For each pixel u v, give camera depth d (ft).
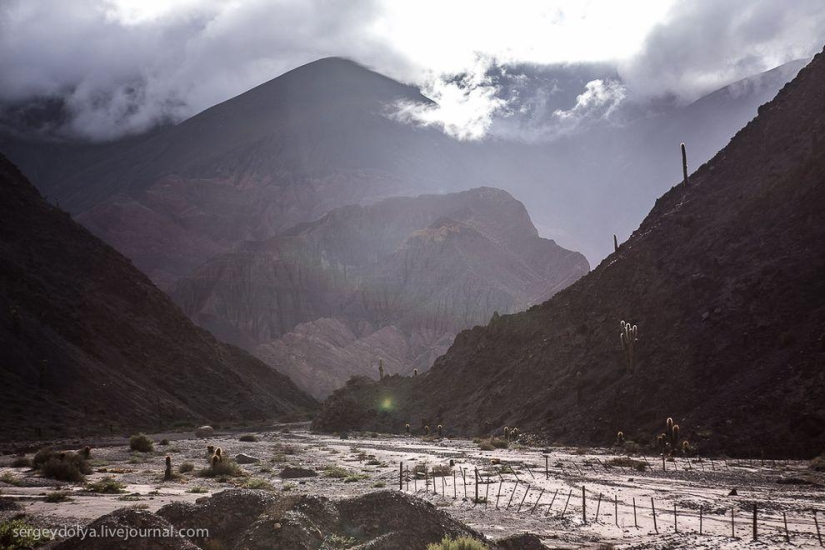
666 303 291.99
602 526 104.47
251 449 260.01
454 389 404.98
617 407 261.03
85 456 193.88
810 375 215.72
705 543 90.63
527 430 291.58
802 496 133.18
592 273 378.94
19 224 565.12
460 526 72.79
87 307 535.19
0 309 442.91
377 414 421.18
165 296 651.25
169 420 460.96
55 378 421.18
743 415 216.74
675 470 177.99
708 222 315.99
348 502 74.74
